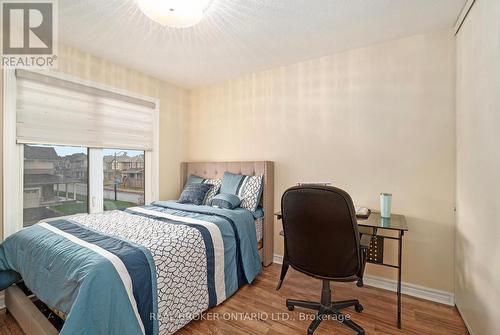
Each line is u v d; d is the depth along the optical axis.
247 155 3.09
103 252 1.36
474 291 1.55
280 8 1.77
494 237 1.29
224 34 2.12
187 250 1.68
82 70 2.39
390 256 2.21
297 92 2.73
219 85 3.32
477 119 1.52
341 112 2.47
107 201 2.68
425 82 2.09
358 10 1.79
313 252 1.52
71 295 1.23
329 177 2.54
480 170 1.47
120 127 2.75
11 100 1.96
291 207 1.55
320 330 1.67
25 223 2.08
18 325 1.70
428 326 1.71
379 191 2.28
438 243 2.04
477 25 1.52
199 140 3.52
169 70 2.90
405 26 1.99
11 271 1.80
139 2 1.55
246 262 2.25
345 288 2.24
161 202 2.83
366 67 2.34
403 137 2.18
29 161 2.11
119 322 1.22
